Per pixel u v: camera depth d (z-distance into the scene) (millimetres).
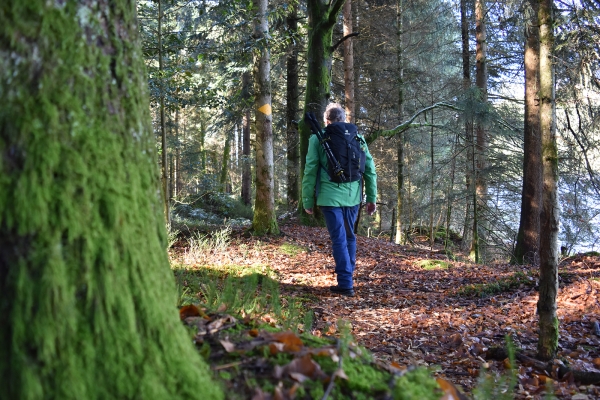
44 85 1254
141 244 1389
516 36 12930
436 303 5602
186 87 8289
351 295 5566
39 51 1260
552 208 3352
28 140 1209
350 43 13578
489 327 4527
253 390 1429
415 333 4305
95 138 1315
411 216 18188
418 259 8875
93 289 1226
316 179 5203
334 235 5355
